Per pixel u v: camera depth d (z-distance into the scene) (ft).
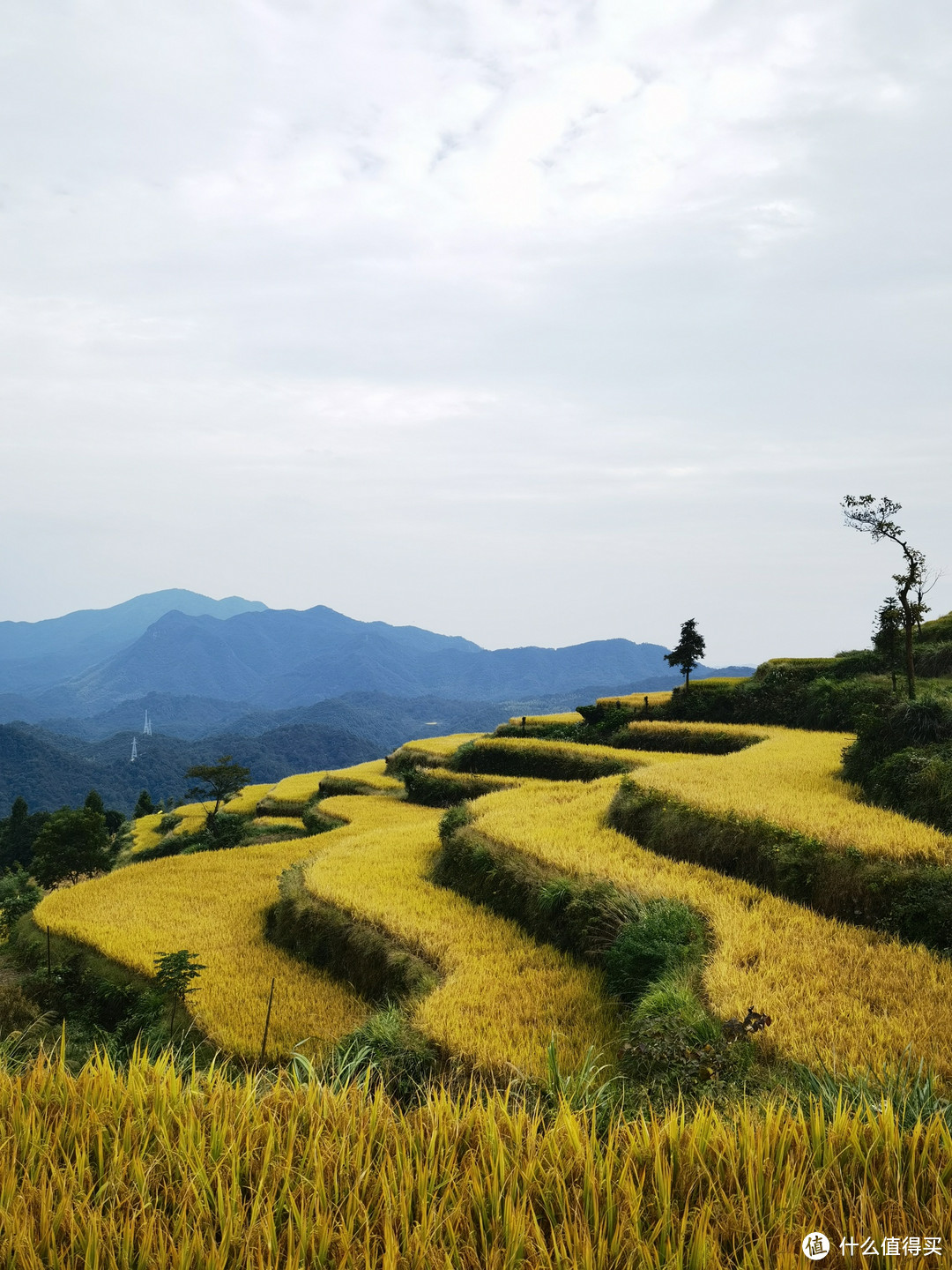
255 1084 17.46
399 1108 16.89
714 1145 14.26
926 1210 12.25
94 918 74.49
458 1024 38.52
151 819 298.76
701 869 53.88
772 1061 28.89
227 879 88.94
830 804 59.31
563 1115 15.26
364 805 135.03
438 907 60.54
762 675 143.43
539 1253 11.45
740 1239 12.00
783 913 44.75
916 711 65.00
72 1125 14.93
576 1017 39.86
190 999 52.75
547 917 52.85
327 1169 13.79
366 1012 49.90
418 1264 11.35
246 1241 11.56
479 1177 13.23
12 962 71.46
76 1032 54.85
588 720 155.84
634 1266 11.54
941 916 39.83
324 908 63.00
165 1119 15.34
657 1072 29.84
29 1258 11.28
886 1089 20.71
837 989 34.60
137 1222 12.43
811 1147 14.12
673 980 37.60
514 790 91.45
